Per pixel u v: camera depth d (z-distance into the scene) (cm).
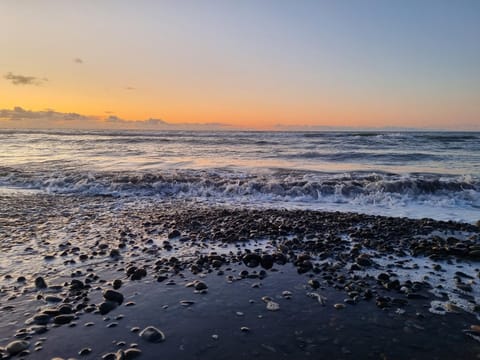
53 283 450
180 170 1545
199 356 297
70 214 873
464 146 2898
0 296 411
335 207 996
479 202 1025
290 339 325
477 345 315
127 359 290
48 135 4925
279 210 940
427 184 1139
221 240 654
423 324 353
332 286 451
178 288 442
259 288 444
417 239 662
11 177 1391
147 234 691
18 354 296
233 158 2062
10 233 693
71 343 314
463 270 504
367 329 344
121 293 423
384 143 3281
